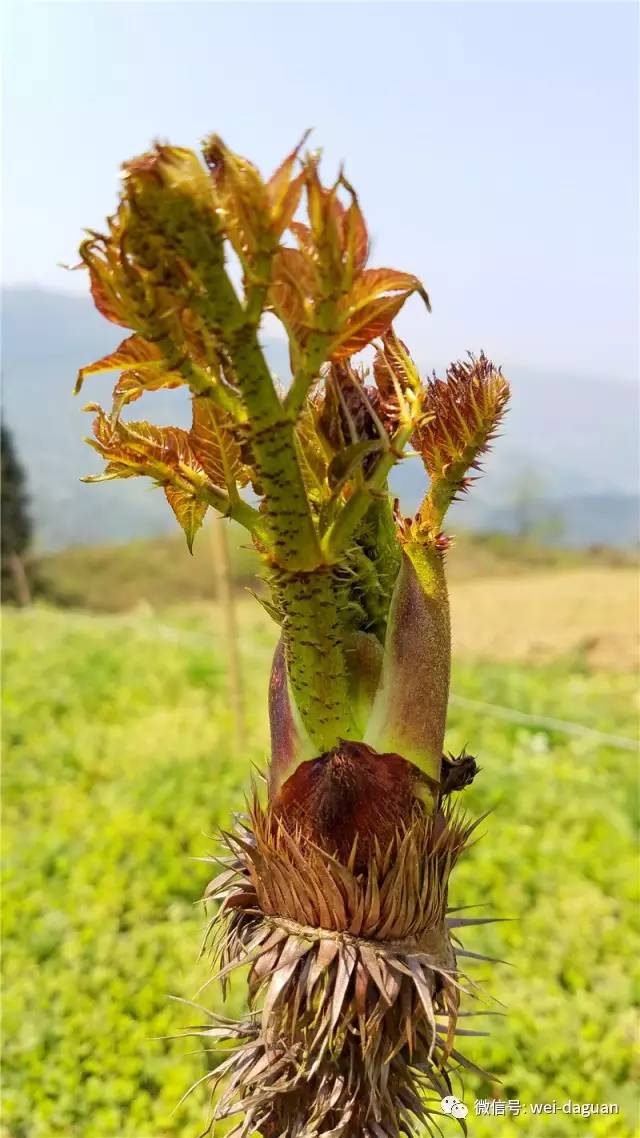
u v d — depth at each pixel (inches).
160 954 28.0
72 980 26.5
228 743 43.1
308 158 5.6
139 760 41.6
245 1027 8.9
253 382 6.1
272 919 7.6
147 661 58.9
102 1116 22.3
